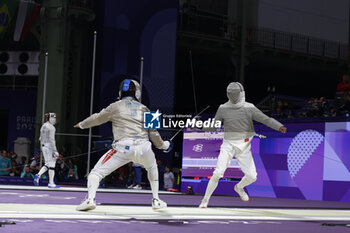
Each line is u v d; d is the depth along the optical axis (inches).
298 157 442.6
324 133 426.9
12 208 220.4
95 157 757.9
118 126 227.3
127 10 840.3
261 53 981.8
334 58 1021.8
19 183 605.3
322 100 692.7
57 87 848.3
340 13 1028.5
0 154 685.9
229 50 964.0
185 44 933.2
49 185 485.1
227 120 284.8
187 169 520.4
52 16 850.1
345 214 273.6
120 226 171.8
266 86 1107.3
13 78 973.2
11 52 976.9
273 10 988.6
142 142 226.5
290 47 991.0
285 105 754.2
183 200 358.3
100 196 367.6
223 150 282.0
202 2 970.1
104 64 831.1
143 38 841.5
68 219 188.5
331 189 418.6
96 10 880.9
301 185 438.0
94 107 845.8
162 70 835.4
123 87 233.1
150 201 320.5
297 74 1119.6
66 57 862.5
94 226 168.6
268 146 463.8
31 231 148.0
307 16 1005.8
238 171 478.0
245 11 958.4
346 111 590.6
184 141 526.0
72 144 848.9
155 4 845.8
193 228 174.2
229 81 994.7
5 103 952.9
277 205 332.5
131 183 658.2
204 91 1024.2
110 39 834.8
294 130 447.2
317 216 251.0
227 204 324.5
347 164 410.6
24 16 866.1
